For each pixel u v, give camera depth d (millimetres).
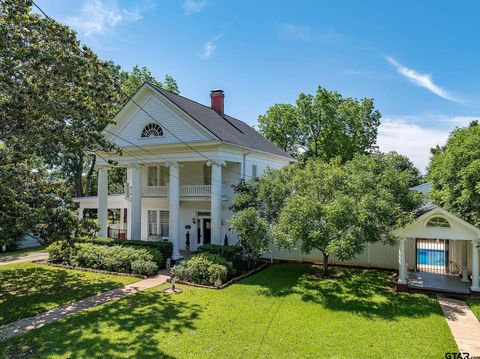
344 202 12609
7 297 13141
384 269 17594
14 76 10891
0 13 10469
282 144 40469
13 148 13266
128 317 10773
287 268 18172
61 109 12000
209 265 15156
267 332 9539
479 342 8914
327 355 8188
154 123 21391
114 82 13570
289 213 13289
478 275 12781
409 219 13258
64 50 11453
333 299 12500
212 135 19312
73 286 14672
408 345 8703
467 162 14352
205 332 9547
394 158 16672
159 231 24656
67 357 8164
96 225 16906
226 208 21922
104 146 14188
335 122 36844
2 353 8430
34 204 14555
